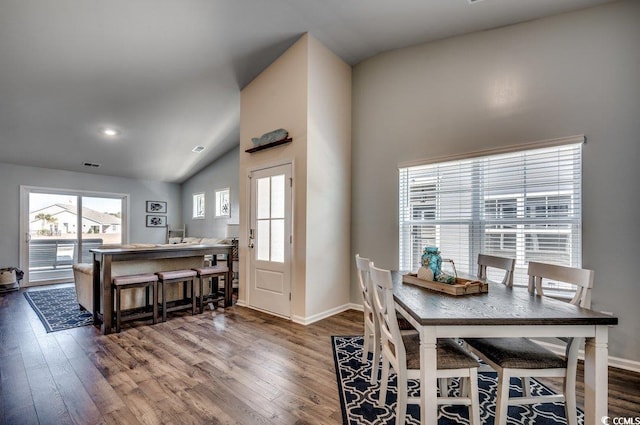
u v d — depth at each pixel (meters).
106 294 3.12
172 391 2.04
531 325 1.39
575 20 2.62
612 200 2.43
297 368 2.36
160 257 3.58
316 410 1.84
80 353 2.63
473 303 1.64
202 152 6.57
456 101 3.24
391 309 1.57
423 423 1.42
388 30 3.30
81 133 4.92
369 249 3.90
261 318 3.62
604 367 1.39
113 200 7.04
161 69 3.73
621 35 2.44
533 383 2.18
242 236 4.26
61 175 6.23
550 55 2.72
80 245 6.49
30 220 5.86
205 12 2.99
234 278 5.59
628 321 2.35
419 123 3.50
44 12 2.75
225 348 2.74
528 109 2.81
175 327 3.30
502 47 2.98
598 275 2.47
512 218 2.91
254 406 1.88
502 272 2.97
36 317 3.69
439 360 1.53
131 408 1.85
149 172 7.07
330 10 3.02
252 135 4.16
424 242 3.46
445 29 3.17
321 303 3.61
